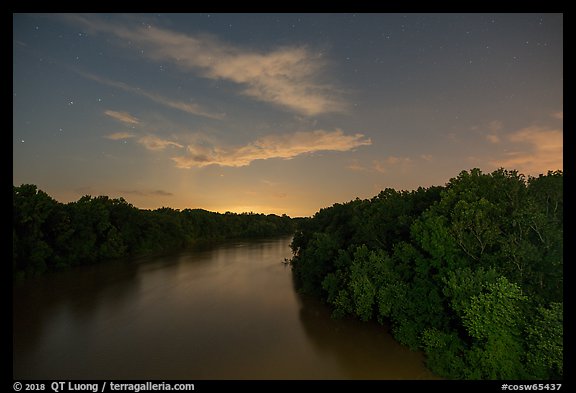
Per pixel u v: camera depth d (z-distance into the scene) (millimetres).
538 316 14516
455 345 19016
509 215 19516
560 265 16109
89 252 60875
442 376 18297
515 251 17328
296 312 30703
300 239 58438
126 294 37531
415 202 32250
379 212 31500
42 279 46375
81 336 24812
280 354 21516
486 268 18688
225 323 27641
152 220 86938
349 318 28547
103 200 74438
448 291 18547
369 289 23922
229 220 143000
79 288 40625
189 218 115438
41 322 28031
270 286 41812
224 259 68438
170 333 25344
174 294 37562
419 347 21875
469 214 19688
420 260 22438
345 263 30594
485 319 15891
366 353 21500
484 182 22188
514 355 15406
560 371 13875
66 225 55281
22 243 46281
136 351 22094
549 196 18344
